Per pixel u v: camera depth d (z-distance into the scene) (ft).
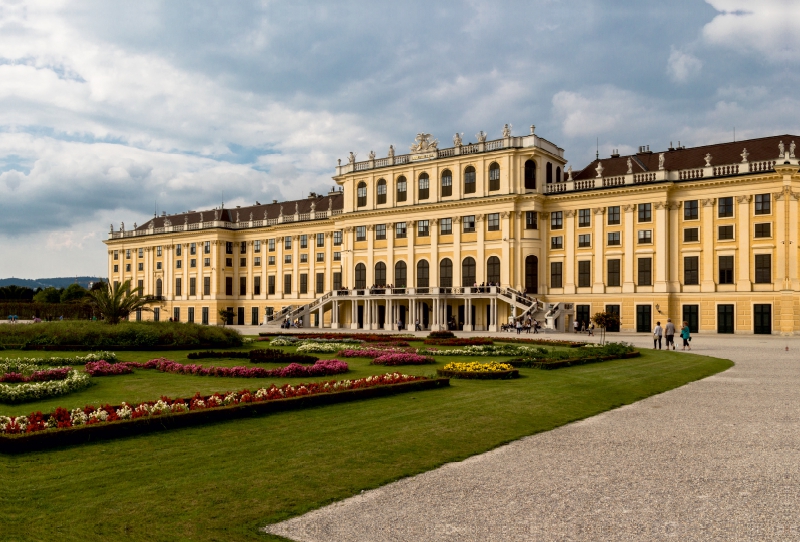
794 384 87.86
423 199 308.19
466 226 294.87
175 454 46.14
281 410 63.05
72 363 108.47
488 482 41.39
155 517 34.22
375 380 78.79
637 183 259.80
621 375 96.58
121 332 141.18
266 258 386.11
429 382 80.53
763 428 57.82
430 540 31.94
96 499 36.60
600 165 277.23
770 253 233.96
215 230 389.80
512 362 107.34
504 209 281.95
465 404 69.21
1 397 67.62
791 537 32.17
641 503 37.27
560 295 278.87
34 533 31.71
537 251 281.13
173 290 412.57
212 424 56.39
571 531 33.09
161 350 138.41
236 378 90.07
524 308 263.70
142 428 52.42
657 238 255.09
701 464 45.52
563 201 279.69
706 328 245.65
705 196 247.70
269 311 381.60
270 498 37.50
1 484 38.52
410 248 309.01
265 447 48.83
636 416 64.75
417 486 40.52
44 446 46.50
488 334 243.60
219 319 384.27
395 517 35.01
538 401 71.82
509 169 282.36
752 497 38.22
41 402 68.54
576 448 50.75
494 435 54.75
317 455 46.85
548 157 291.79
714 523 34.12
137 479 40.22
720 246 244.22
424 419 60.70
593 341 184.96
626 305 261.44
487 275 287.28
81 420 51.67
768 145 251.19
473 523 34.19
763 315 234.38
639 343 184.85
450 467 45.06
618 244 265.34
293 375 91.56
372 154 327.67
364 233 326.65
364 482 40.88
